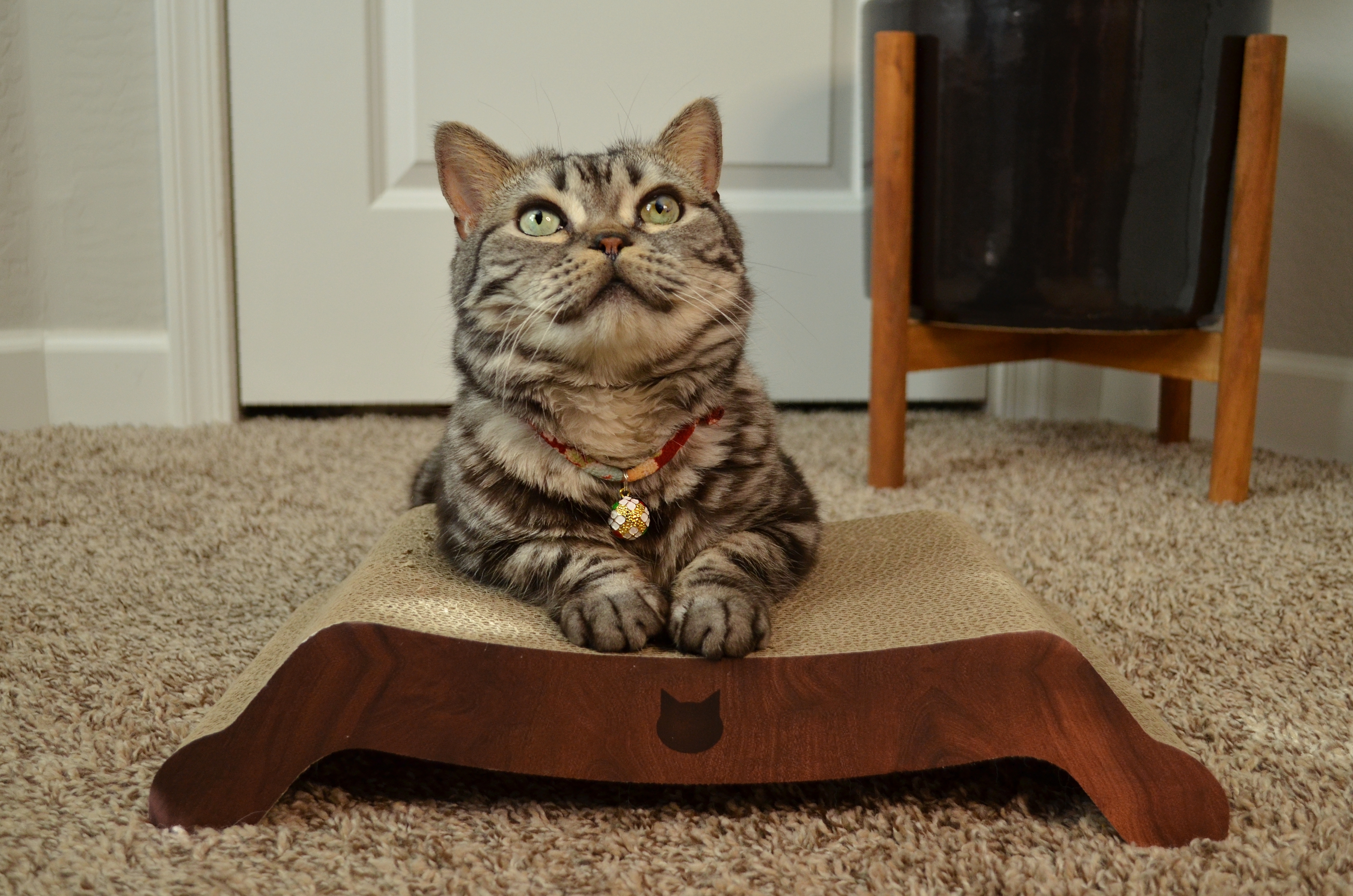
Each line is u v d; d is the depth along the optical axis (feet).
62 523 5.83
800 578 3.93
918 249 6.65
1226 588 4.86
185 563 5.25
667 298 3.81
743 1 8.04
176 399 8.14
